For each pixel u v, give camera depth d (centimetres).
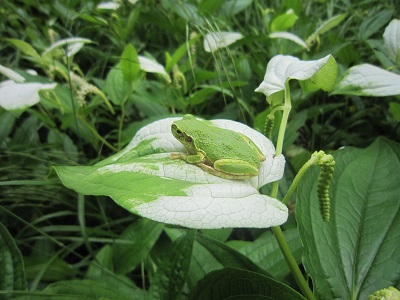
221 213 7
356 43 25
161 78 21
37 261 14
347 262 10
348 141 20
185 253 11
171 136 11
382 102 20
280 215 8
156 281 11
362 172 12
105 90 21
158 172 9
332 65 10
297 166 17
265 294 9
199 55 26
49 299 10
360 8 28
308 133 22
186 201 8
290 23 23
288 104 11
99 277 13
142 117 24
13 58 28
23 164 18
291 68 11
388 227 11
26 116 23
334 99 23
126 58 18
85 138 21
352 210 11
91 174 9
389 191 11
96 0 29
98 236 17
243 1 28
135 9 25
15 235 17
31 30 26
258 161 10
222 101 24
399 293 8
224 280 9
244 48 28
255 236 15
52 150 20
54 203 18
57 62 21
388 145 13
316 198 11
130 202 8
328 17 28
